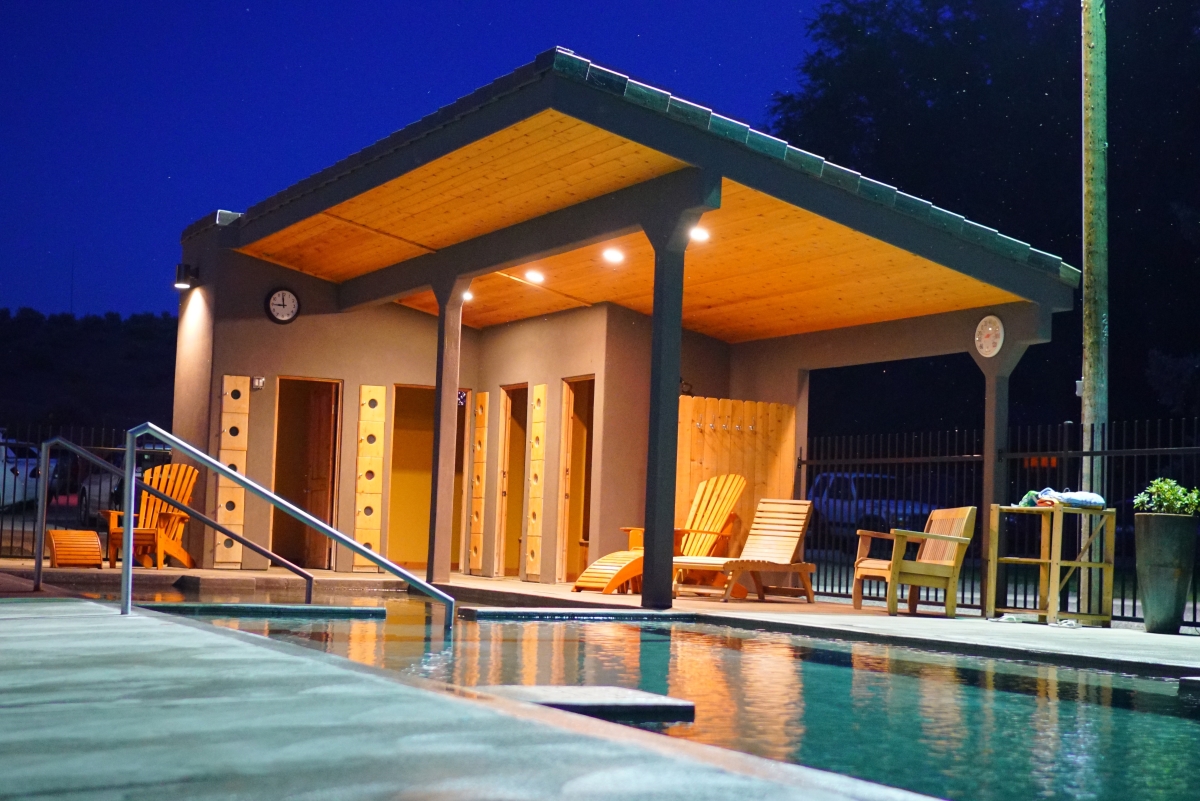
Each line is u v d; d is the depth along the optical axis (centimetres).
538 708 267
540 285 1277
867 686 504
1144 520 851
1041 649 625
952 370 2489
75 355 5319
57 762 206
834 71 2612
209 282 1407
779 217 979
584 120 838
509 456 1540
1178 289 2191
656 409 909
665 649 650
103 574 1148
